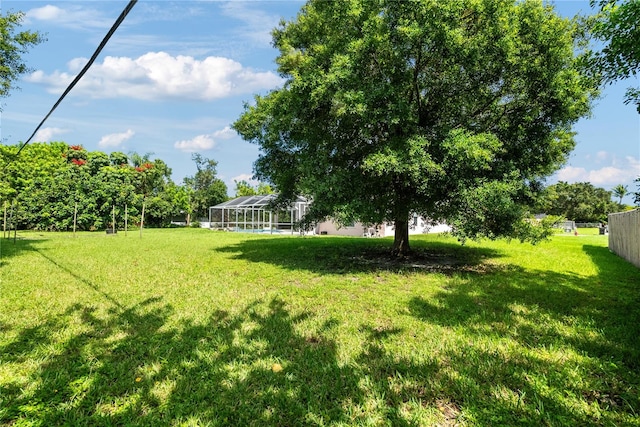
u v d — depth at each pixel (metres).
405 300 5.82
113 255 11.58
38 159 36.66
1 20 11.23
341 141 9.59
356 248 13.67
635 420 2.54
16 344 3.88
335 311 5.22
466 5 7.57
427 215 9.30
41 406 2.67
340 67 7.77
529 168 9.34
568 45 7.97
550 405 2.73
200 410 2.66
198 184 50.22
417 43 7.53
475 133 8.65
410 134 8.05
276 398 2.82
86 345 3.87
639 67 4.64
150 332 4.29
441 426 2.50
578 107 8.51
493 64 8.02
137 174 37.31
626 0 4.29
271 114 10.53
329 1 9.00
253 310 5.24
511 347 3.87
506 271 8.64
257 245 15.11
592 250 13.23
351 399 2.83
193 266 9.31
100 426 2.48
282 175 11.49
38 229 28.11
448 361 3.52
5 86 11.91
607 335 4.25
